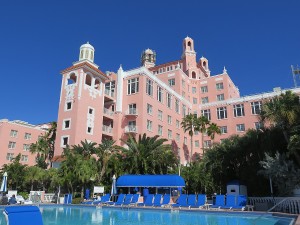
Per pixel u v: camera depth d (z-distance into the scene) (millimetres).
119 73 47375
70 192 31469
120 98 45875
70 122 38750
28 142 60562
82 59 44438
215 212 20438
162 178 27125
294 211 18234
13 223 7742
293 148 20984
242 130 53625
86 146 33344
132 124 43938
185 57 71375
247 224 15406
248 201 23250
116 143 42812
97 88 44781
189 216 19453
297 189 21203
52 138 48531
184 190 35094
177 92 59531
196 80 66938
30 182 36375
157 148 33125
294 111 23031
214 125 50344
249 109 53875
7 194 29219
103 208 24672
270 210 19500
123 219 18078
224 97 62344
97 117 41562
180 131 54812
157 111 47688
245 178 27703
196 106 61219
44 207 25578
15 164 39594
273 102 24828
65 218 18406
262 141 26391
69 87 41125
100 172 32812
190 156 53469
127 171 32188
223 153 30203
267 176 22672
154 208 22828
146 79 46000
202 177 34219
